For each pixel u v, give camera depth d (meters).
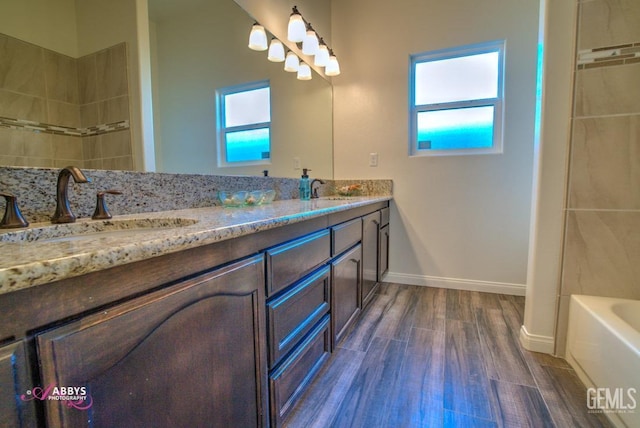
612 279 1.49
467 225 2.55
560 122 1.52
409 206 2.71
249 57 1.89
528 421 1.15
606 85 1.45
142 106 1.25
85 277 0.48
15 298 0.41
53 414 0.45
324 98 2.77
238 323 0.84
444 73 2.61
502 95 2.42
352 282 1.77
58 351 0.45
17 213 0.81
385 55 2.71
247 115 1.85
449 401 1.25
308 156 2.53
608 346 1.19
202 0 1.55
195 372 0.70
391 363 1.52
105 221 0.97
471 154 2.51
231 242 0.81
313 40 2.27
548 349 1.60
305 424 1.14
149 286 0.59
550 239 1.57
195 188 1.46
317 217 1.31
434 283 2.67
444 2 2.50
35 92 0.94
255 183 1.90
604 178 1.48
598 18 1.44
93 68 1.09
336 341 1.54
